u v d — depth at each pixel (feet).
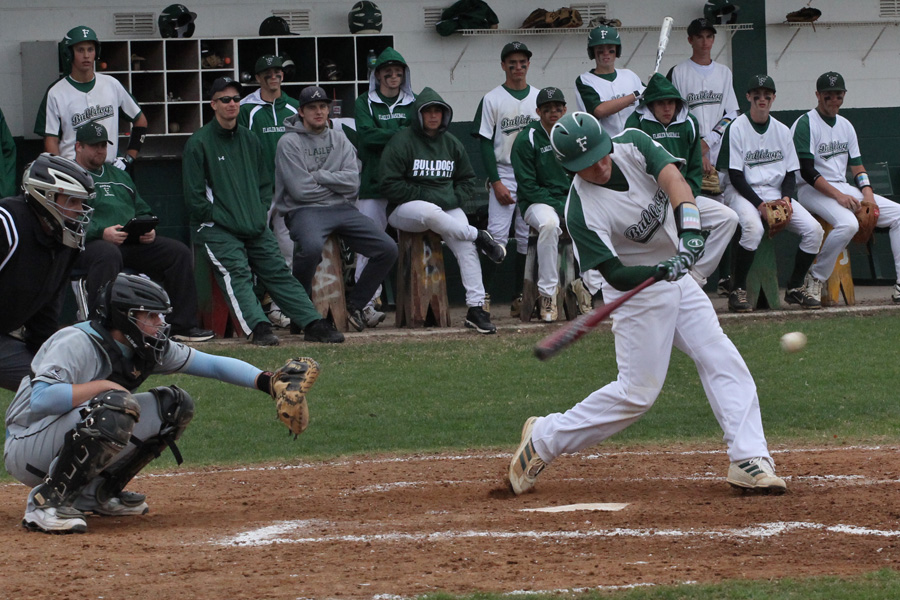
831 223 142.51
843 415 91.61
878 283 170.40
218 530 57.52
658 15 170.50
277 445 86.12
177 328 122.11
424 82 165.27
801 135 145.18
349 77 161.27
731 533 53.98
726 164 140.36
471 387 103.86
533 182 132.46
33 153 153.07
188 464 80.43
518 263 142.51
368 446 85.46
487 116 139.13
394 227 133.90
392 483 72.43
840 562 48.06
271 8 160.86
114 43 153.28
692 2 171.22
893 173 175.52
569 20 164.86
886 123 175.11
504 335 127.34
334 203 127.03
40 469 57.41
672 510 59.57
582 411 64.08
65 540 54.54
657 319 61.72
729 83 148.56
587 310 135.64
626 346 62.49
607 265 60.44
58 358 55.31
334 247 128.47
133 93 155.22
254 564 49.24
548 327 131.03
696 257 57.16
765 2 171.42
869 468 71.20
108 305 55.72
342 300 129.08
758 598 42.47
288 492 70.03
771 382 104.06
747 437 63.67
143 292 55.26
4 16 151.74
